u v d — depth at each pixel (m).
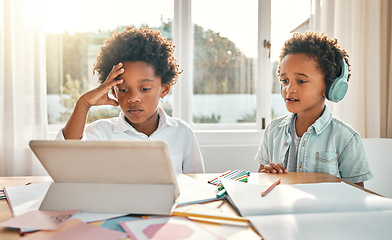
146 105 0.89
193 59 1.76
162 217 0.47
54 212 0.48
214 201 0.55
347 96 1.62
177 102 1.73
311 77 0.93
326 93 0.96
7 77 1.51
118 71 0.85
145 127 1.04
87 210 0.49
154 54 0.92
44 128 1.55
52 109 1.68
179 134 1.09
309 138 0.99
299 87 0.95
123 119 1.05
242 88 1.78
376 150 1.16
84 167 0.48
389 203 0.52
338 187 0.61
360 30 1.61
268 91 1.77
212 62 1.76
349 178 0.96
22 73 1.54
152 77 0.90
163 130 1.06
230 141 1.71
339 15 1.62
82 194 0.49
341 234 0.40
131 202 0.48
